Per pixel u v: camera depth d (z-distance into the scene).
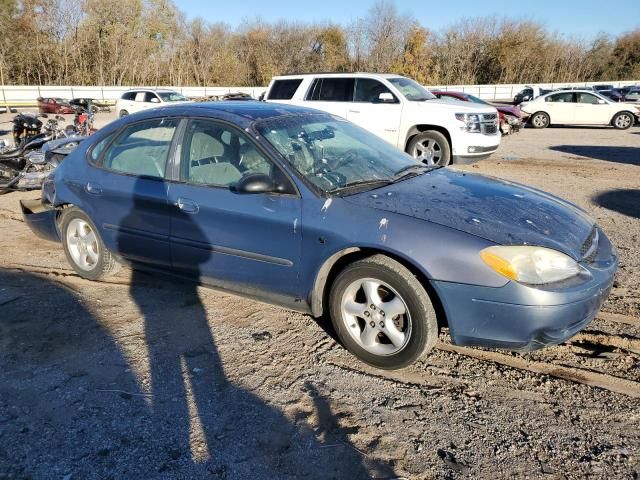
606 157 12.30
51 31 46.12
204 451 2.56
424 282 3.01
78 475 2.42
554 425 2.73
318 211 3.21
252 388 3.06
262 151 3.49
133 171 4.10
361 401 2.95
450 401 2.95
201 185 3.68
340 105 10.33
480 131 9.55
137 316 3.97
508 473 2.41
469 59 55.16
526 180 9.38
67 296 4.34
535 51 55.31
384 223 3.03
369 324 3.21
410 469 2.44
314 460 2.50
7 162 8.16
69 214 4.62
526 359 3.37
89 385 3.10
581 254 2.99
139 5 49.66
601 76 56.19
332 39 55.94
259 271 3.49
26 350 3.49
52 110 30.56
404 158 4.16
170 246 3.89
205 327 3.80
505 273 2.77
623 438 2.62
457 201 3.27
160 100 22.20
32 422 2.79
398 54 52.84
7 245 5.73
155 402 2.94
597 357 3.36
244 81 55.69
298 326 3.81
